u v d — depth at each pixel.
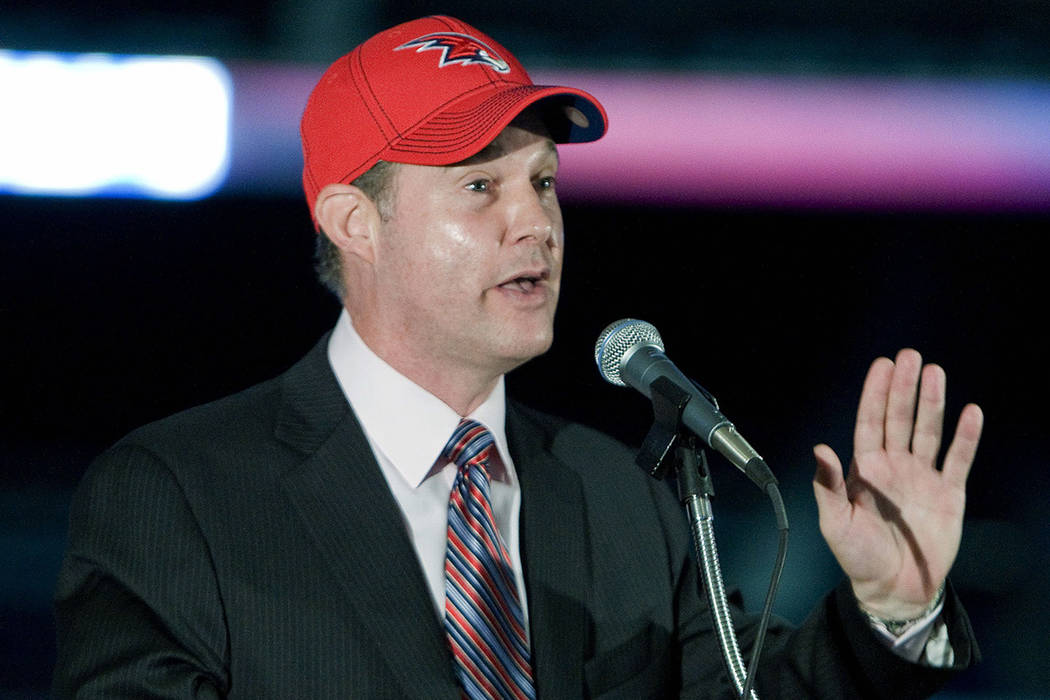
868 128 26.06
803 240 31.27
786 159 26.73
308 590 5.58
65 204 30.80
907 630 5.93
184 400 32.34
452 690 5.56
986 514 29.02
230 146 24.14
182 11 23.25
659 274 31.27
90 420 32.22
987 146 26.02
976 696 19.42
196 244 30.89
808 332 32.44
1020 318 31.50
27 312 31.52
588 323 31.97
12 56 23.66
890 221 30.64
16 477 30.70
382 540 5.78
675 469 5.30
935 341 31.83
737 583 24.28
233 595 5.51
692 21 24.19
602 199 29.27
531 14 23.69
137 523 5.62
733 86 25.78
